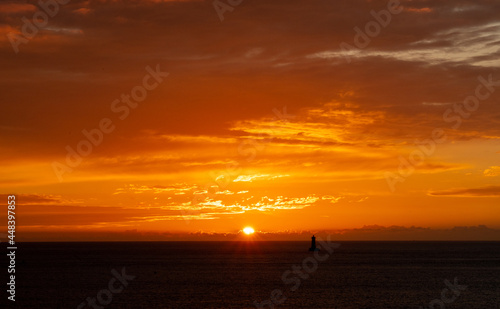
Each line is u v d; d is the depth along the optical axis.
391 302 70.12
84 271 120.62
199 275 109.06
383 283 92.69
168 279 100.38
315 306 66.50
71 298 73.56
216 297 73.75
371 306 66.75
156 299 71.81
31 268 130.75
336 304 68.00
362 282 94.31
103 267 134.00
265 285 88.88
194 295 75.75
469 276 107.69
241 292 79.19
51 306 67.00
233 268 130.38
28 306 67.12
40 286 88.50
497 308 66.12
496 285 89.94
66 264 146.88
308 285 88.94
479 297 75.19
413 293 78.88
